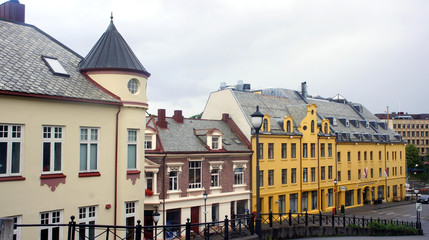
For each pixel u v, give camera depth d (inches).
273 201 1507.1
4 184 548.7
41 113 594.2
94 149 673.6
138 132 741.3
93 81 714.2
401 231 1310.3
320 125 1806.1
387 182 2317.9
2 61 613.0
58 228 616.1
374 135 2266.2
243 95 1632.6
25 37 724.7
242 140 1454.2
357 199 2055.9
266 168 1483.8
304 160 1672.0
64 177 619.5
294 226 1010.7
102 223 671.8
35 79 619.2
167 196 1154.0
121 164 703.7
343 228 1143.0
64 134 625.3
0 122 545.6
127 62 730.8
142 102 746.2
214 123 1480.1
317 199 1734.7
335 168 1867.6
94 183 662.5
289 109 1793.8
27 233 572.7
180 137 1274.6
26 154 575.2
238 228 732.0
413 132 5044.3
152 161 1142.3
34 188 582.9
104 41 753.0
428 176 4133.9
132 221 727.1
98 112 674.8
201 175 1253.1
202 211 1238.9
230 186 1343.5
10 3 801.6
